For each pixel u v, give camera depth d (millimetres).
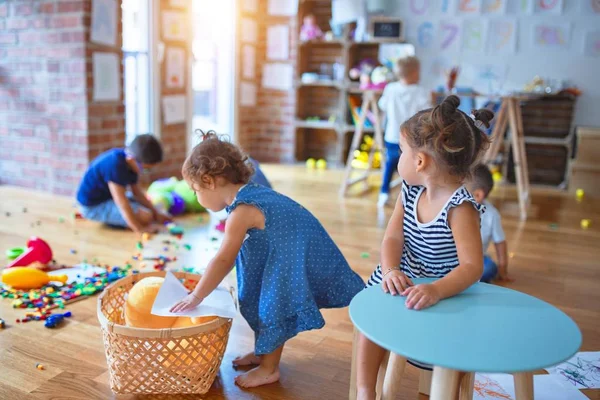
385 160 3975
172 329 1371
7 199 3658
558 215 3801
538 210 3938
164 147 4574
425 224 1260
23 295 2057
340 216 3541
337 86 5426
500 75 5055
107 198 3059
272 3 5574
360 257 2730
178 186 3596
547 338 952
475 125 1200
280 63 5648
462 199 1205
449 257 1253
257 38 5695
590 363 1721
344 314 2062
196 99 5609
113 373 1439
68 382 1529
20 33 3754
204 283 1449
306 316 1498
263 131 5859
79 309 1986
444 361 870
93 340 1771
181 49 4652
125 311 1562
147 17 4234
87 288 2133
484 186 2291
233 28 5312
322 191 4324
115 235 2939
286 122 5738
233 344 1801
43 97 3768
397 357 1149
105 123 3811
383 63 5316
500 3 4965
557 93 4648
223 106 5504
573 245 3084
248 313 1594
